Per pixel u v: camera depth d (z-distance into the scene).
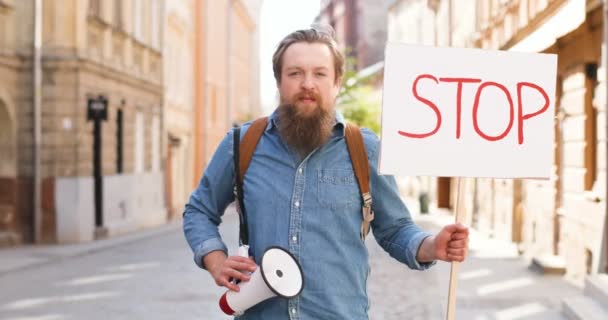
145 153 24.55
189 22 33.19
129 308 9.31
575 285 10.55
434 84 2.87
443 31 27.27
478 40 20.02
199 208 2.93
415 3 36.88
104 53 20.23
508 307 9.06
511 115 2.90
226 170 2.88
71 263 14.24
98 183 19.89
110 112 20.61
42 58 18.11
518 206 14.70
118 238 19.53
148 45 24.70
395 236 2.88
